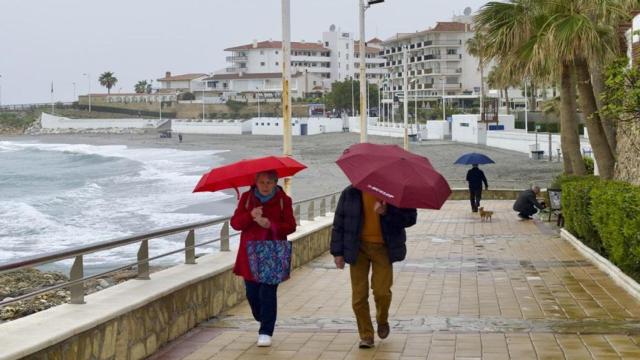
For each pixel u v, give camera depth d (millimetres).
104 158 91500
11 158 95125
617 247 11609
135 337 7500
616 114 12445
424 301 10641
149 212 37688
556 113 60750
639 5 18219
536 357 7262
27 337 6004
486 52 20219
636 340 7836
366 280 7941
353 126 130125
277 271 8008
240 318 9688
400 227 7820
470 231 21375
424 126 100000
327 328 8945
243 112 169125
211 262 10477
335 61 183000
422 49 143125
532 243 18219
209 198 44750
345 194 7844
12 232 30953
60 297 15898
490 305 10211
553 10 18688
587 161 30969
